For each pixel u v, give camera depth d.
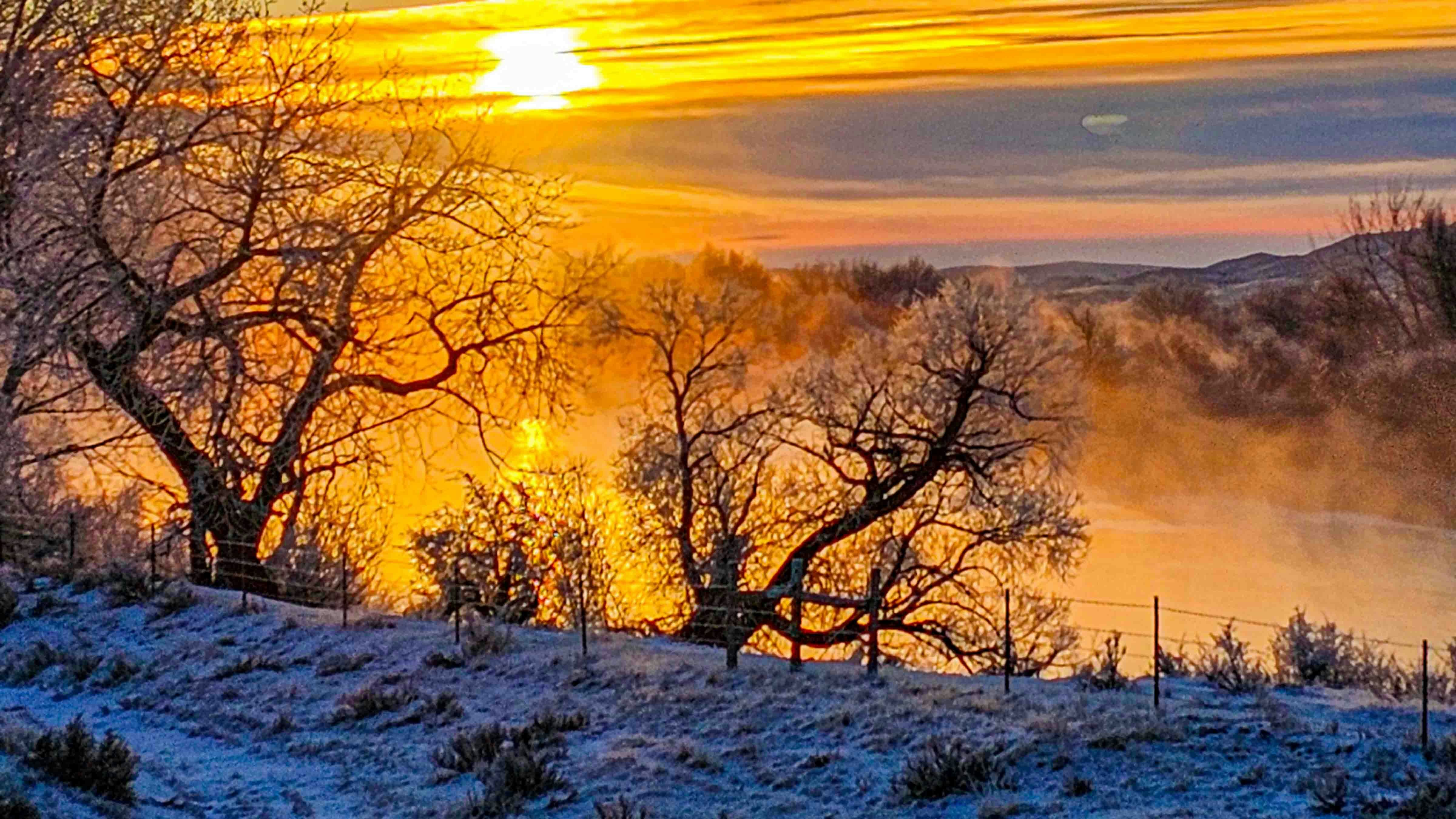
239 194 24.47
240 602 20.78
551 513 27.00
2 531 24.03
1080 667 18.23
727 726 13.80
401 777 13.41
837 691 14.49
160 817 11.70
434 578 26.89
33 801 10.38
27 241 19.69
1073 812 10.83
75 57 20.66
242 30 23.83
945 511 31.73
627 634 23.88
